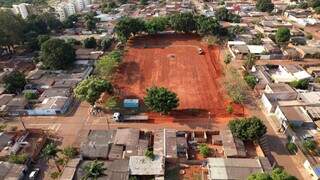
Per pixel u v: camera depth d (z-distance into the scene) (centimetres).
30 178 7031
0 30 13250
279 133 8425
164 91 8862
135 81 11406
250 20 17838
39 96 10394
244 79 11062
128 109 9675
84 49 13962
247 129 7619
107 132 8281
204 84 11056
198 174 7106
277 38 13675
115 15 19288
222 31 14962
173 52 13875
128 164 7062
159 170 6925
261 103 9794
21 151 7931
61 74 11762
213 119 9069
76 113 9581
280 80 10756
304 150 7650
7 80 10425
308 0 19988
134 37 15788
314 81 10806
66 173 6850
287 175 5644
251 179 5706
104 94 10394
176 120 9062
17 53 14300
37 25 16138
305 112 8781
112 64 11850
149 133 8388
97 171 6531
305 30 15925
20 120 9294
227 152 7462
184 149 7706
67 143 8200
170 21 15512
